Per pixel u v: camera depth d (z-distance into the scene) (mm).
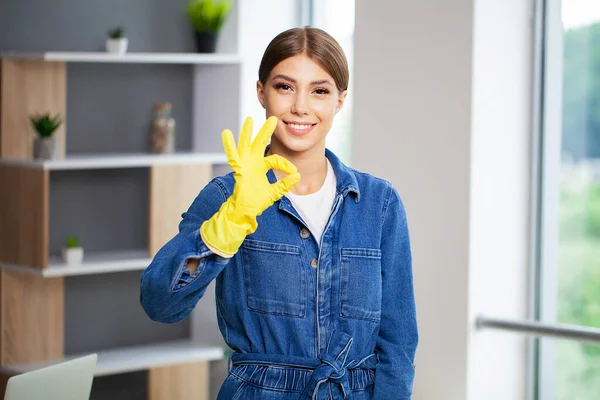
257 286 1736
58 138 4242
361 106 3775
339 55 1729
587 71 3408
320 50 1704
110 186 4617
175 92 4723
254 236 1739
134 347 4582
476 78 3402
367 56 3734
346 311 1754
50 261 4273
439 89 3494
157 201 4316
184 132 4758
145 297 1630
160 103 4590
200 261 1557
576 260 3482
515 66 3504
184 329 4832
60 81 4262
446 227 3508
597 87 3385
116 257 4410
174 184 4352
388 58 3658
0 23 4277
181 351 4500
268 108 1748
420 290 3611
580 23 3418
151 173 4285
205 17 4438
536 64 3531
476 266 3471
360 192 1830
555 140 3520
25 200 4055
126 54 4176
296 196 1788
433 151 3531
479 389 3525
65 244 4516
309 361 1723
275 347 1740
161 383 4402
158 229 4336
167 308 1622
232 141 1549
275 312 1729
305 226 1751
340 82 1746
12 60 4145
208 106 4648
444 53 3469
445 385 3547
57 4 4402
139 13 4605
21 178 4066
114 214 4637
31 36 4352
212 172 4703
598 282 3424
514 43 3492
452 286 3502
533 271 3602
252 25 4520
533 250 3596
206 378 4527
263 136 1585
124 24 4578
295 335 1729
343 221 1782
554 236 3547
